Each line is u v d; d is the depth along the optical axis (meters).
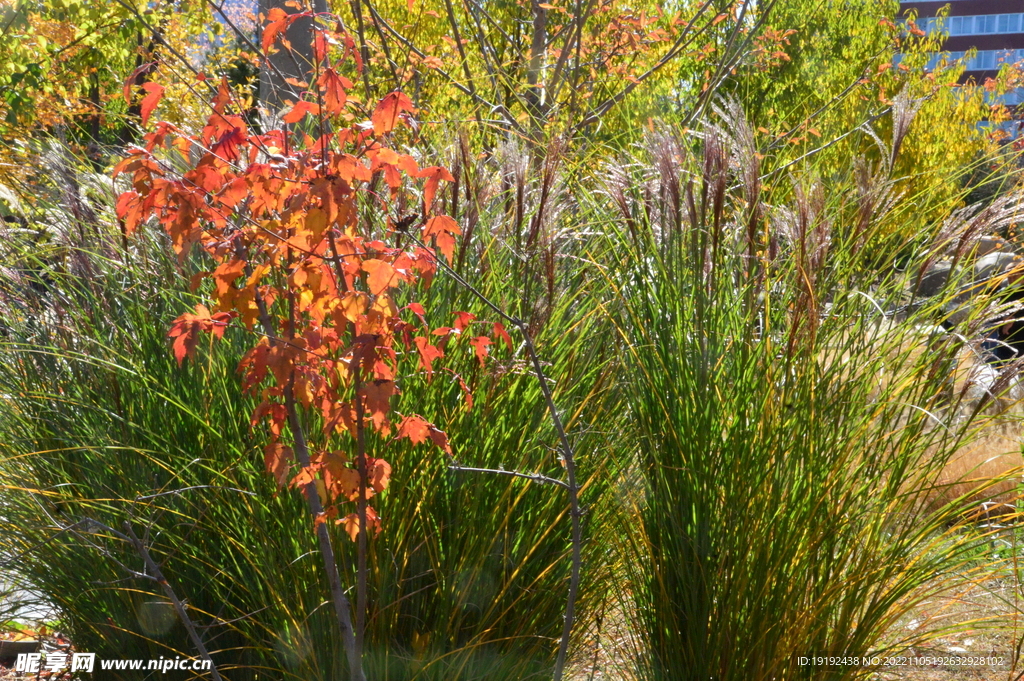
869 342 2.86
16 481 3.01
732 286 3.06
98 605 3.00
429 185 2.34
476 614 2.86
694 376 2.83
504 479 2.85
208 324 2.29
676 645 2.91
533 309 2.94
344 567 2.76
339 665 2.74
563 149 3.27
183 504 2.86
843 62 19.25
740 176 3.13
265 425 2.83
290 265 2.36
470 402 2.57
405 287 3.04
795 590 2.77
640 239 3.18
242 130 2.25
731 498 2.77
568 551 2.95
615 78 7.23
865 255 3.04
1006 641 3.36
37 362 3.15
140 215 2.24
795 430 2.76
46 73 9.34
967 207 2.85
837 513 2.75
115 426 2.94
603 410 3.22
